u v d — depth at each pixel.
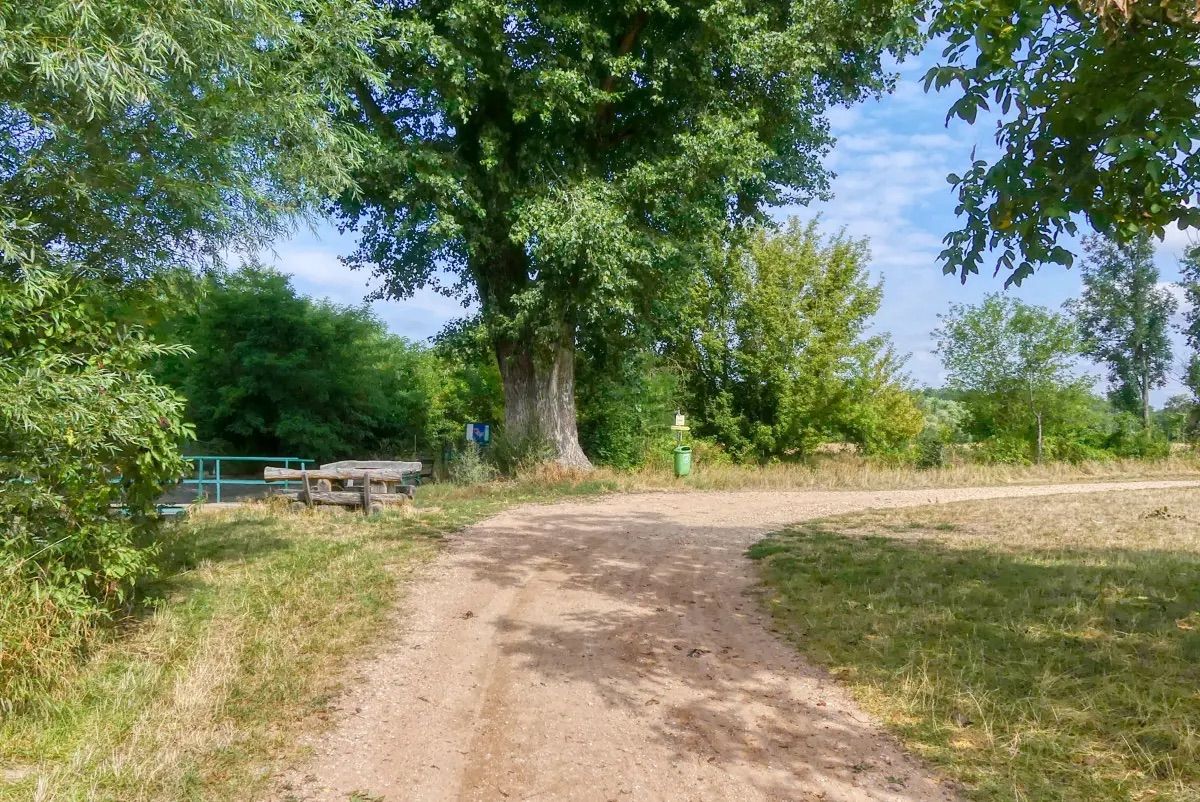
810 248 26.53
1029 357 30.94
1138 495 17.98
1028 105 5.37
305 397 27.14
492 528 12.30
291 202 7.98
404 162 15.66
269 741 4.81
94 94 5.63
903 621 7.15
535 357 19.66
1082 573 8.72
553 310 17.89
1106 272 44.16
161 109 6.53
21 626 5.12
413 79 15.91
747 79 18.23
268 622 7.02
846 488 20.66
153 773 4.28
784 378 26.33
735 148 16.84
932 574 8.98
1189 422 34.59
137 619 6.87
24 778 4.21
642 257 16.69
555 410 20.17
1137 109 4.91
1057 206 5.17
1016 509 15.28
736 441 26.80
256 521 12.36
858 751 4.83
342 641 6.64
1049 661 5.92
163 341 7.12
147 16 5.94
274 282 25.97
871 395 28.44
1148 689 5.37
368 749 4.80
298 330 26.25
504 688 5.82
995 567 9.20
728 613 7.85
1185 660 5.87
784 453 27.56
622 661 6.41
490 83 16.55
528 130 17.84
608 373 23.11
